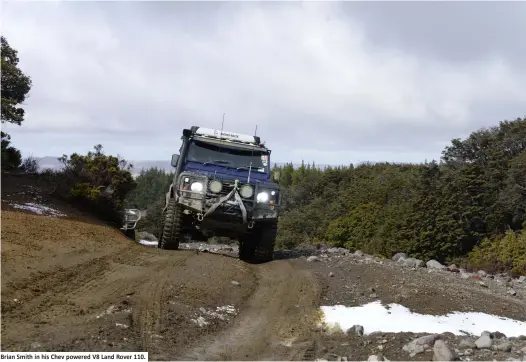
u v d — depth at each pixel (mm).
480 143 42969
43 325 4629
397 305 6695
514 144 40406
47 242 8719
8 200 14102
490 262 22391
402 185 52344
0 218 10250
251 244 12164
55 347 4105
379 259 11906
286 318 6234
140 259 8992
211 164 11578
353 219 48438
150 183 93062
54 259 7484
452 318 6305
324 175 83938
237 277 8305
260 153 12016
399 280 8125
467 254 30312
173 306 5953
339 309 6605
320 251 13773
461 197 32719
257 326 5879
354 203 56438
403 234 34031
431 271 10008
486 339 5191
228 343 5145
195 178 10695
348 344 5227
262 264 10547
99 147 19250
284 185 106312
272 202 10914
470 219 32219
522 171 32500
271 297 7277
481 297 7551
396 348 5086
